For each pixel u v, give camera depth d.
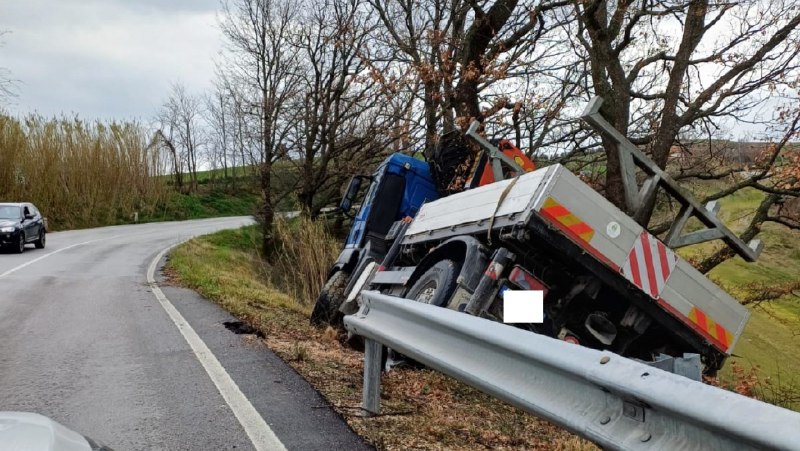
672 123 11.12
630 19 11.83
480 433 4.70
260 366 6.18
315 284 16.48
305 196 27.33
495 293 6.25
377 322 4.56
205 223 48.38
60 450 1.71
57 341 7.51
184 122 67.69
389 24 18.84
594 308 6.64
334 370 6.30
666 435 2.13
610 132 6.90
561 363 2.62
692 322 6.20
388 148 22.70
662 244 6.16
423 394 5.83
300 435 4.23
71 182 41.25
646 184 6.95
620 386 2.26
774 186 10.73
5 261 20.02
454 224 7.48
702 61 10.95
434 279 7.29
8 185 37.66
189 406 4.89
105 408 4.88
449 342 3.62
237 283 14.76
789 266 12.41
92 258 21.92
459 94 14.25
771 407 1.75
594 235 5.93
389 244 10.26
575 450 4.56
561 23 13.69
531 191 6.04
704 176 11.92
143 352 6.86
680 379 2.08
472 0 14.01
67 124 41.69
